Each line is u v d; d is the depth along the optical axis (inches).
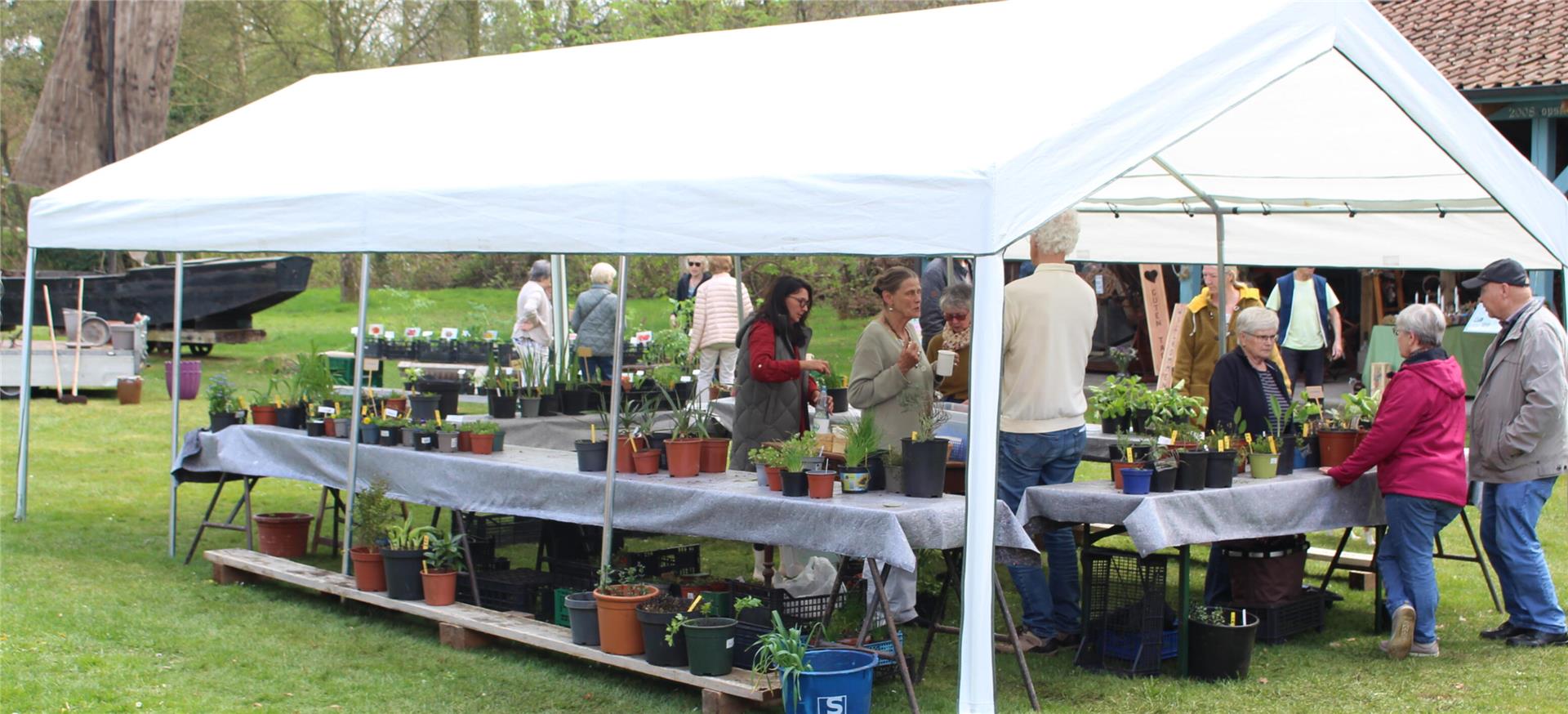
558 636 199.6
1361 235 291.0
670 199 171.6
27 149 560.4
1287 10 173.3
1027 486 204.7
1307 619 221.5
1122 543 303.6
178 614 232.1
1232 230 311.1
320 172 232.7
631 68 244.1
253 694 187.3
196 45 1059.9
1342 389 556.7
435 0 1052.5
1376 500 222.1
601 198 179.6
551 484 211.8
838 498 181.8
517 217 189.8
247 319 706.8
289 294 688.4
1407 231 282.0
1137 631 197.5
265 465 266.5
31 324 308.7
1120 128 157.9
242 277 677.3
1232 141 237.9
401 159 223.8
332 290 1205.7
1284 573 216.8
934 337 274.4
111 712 177.5
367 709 180.7
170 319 681.0
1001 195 145.9
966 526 152.6
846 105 183.8
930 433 185.6
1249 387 221.0
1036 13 208.7
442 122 242.2
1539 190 211.9
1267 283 651.5
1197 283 586.6
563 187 184.2
